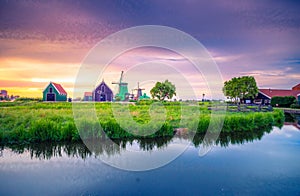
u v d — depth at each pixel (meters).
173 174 4.61
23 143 6.91
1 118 9.70
